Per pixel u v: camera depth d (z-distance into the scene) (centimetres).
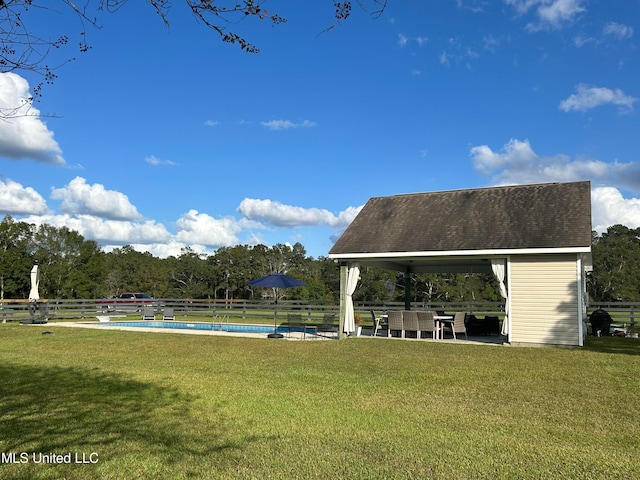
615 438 569
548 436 576
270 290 5428
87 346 1435
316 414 675
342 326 1694
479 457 503
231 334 1822
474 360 1159
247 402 743
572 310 1401
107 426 611
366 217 1905
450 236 1608
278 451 522
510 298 1478
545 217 1538
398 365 1095
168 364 1113
